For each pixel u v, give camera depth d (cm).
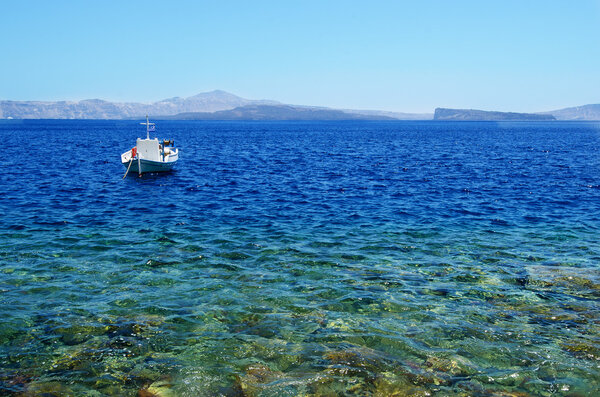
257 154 6316
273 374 863
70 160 5053
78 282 1313
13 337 983
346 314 1130
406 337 1012
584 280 1356
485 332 1036
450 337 1013
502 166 4741
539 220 2186
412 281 1359
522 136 13288
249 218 2183
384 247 1711
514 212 2381
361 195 2889
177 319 1091
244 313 1130
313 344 977
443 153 6650
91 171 4062
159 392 805
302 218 2194
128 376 852
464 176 3891
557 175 3953
